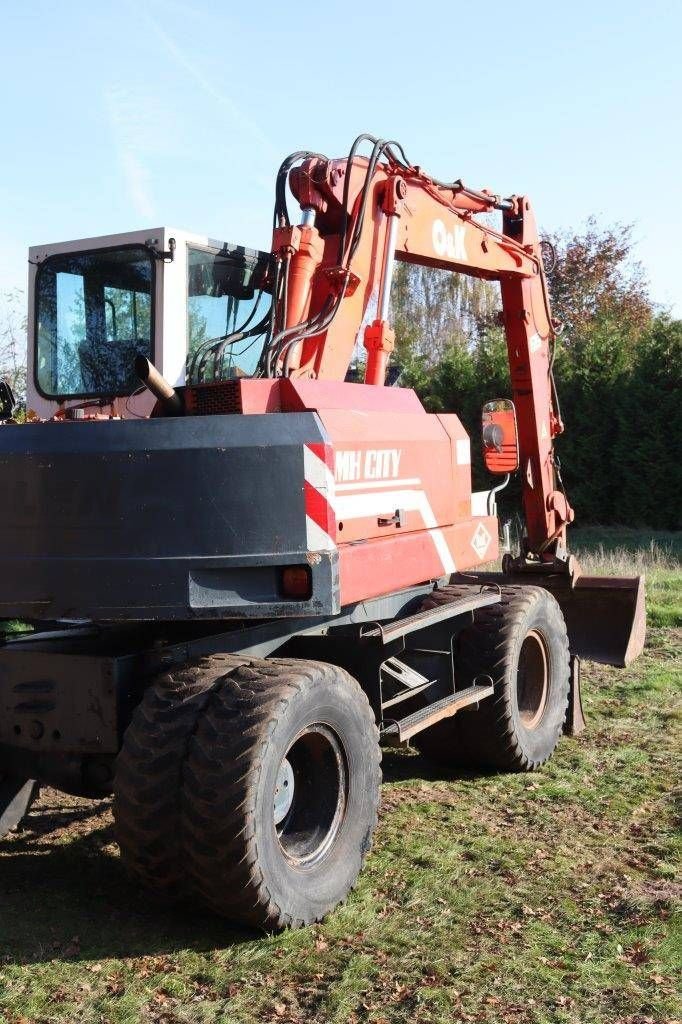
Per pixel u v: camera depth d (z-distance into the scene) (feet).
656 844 14.90
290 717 11.77
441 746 18.48
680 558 50.72
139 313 14.56
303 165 16.33
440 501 16.62
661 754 19.52
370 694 15.02
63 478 12.12
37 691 12.85
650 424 67.26
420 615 16.07
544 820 15.98
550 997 10.69
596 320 105.70
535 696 19.38
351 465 13.65
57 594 12.11
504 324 23.70
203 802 11.26
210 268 15.15
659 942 11.87
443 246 19.75
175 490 11.94
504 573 25.09
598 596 25.45
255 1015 10.32
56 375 15.35
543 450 24.04
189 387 13.12
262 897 11.51
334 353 16.22
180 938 11.97
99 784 13.42
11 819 14.15
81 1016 10.23
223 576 12.00
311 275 15.74
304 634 14.33
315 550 12.23
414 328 98.99
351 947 11.71
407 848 14.74
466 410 77.30
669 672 25.95
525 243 23.31
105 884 13.58
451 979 11.02
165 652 12.87
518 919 12.48
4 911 12.62
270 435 12.23
